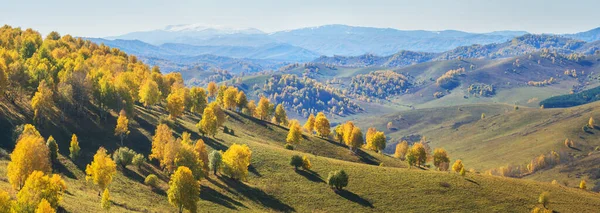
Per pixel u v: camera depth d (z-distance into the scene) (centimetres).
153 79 16888
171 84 19162
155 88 14175
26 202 5541
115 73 16512
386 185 10806
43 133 10350
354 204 9638
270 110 19825
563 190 11844
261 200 9400
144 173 9688
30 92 12225
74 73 12344
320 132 17788
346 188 10425
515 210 9862
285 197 9694
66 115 11544
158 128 10650
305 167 11394
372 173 11644
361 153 16288
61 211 5959
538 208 9625
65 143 10344
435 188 10762
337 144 17088
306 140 16575
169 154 9544
